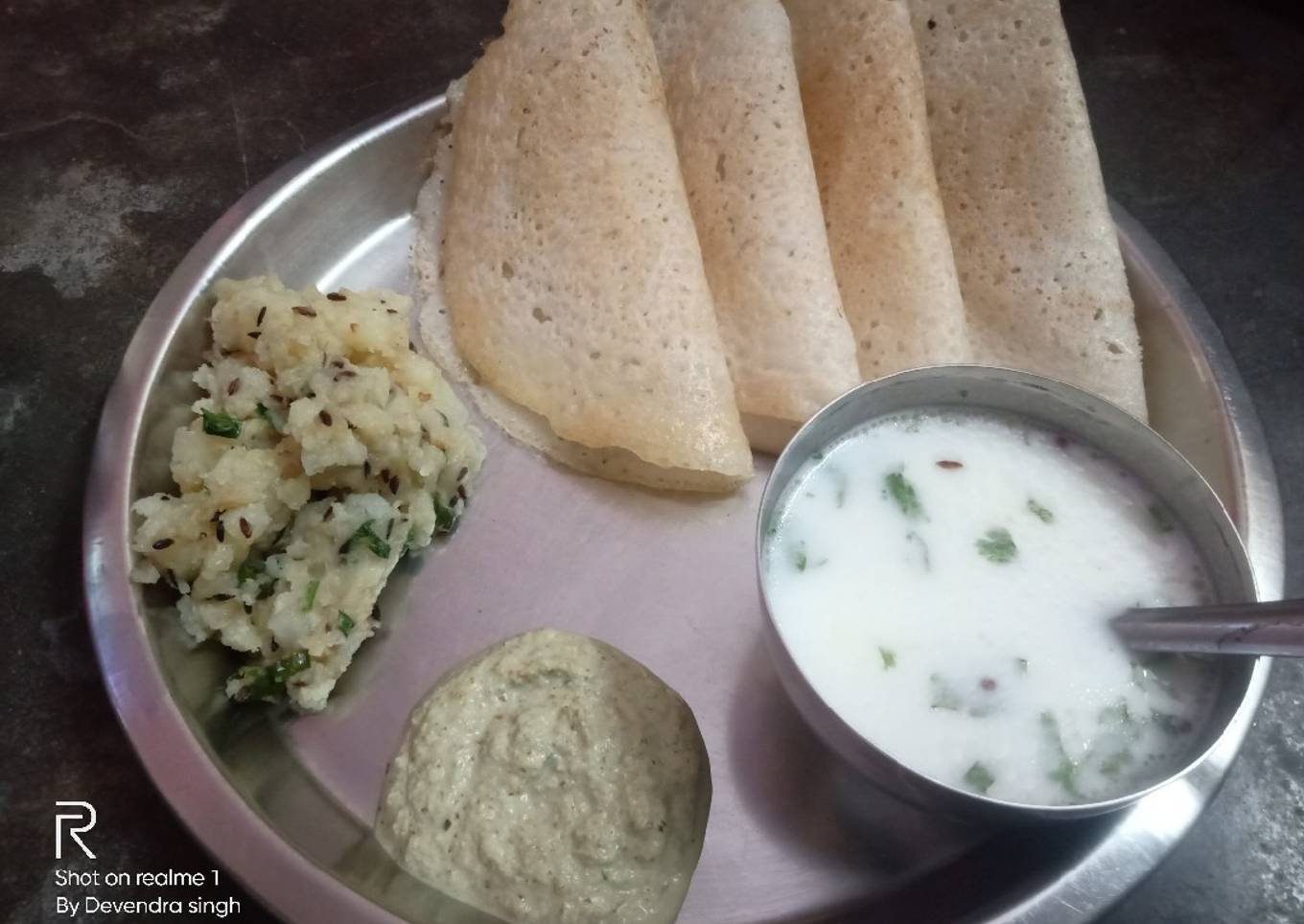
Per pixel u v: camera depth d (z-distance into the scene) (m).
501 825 0.19
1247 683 0.17
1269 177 0.34
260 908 0.20
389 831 0.19
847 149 0.25
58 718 0.22
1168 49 0.37
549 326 0.24
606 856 0.18
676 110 0.26
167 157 0.32
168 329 0.24
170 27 0.35
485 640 0.22
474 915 0.18
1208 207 0.34
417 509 0.22
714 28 0.25
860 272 0.25
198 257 0.25
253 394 0.22
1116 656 0.18
